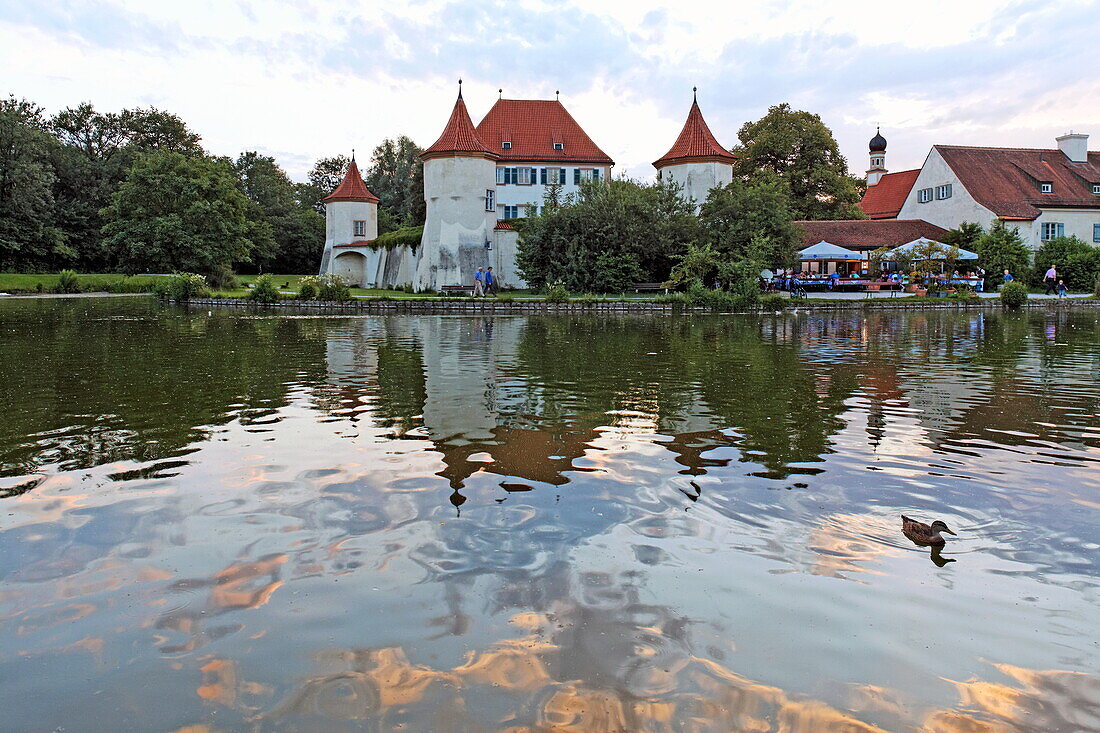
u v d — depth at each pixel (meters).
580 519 5.19
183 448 7.17
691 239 40.56
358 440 7.49
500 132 55.78
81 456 6.87
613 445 7.25
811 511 5.37
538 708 3.09
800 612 3.89
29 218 61.69
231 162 83.06
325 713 3.06
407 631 3.70
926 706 3.12
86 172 71.06
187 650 3.54
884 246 44.06
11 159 61.59
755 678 3.31
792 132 60.31
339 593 4.09
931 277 41.44
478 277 42.31
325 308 34.44
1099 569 4.41
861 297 38.38
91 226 70.38
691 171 48.41
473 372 12.52
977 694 3.21
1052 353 15.73
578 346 17.36
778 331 22.48
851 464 6.58
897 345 17.66
